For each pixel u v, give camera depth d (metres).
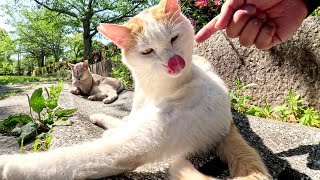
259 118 0.48
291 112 0.51
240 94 0.61
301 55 0.52
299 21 0.28
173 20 0.32
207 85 0.33
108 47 1.58
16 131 0.44
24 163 0.25
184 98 0.31
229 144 0.30
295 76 0.53
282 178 0.30
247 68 0.59
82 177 0.25
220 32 0.63
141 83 0.33
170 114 0.30
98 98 0.81
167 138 0.28
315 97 0.51
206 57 0.65
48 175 0.24
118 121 0.43
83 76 0.86
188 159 0.31
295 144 0.36
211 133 0.30
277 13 0.27
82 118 0.50
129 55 0.32
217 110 0.31
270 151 0.34
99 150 0.26
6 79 2.10
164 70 0.30
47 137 0.39
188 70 0.31
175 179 0.25
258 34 0.26
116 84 0.87
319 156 0.32
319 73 0.51
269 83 0.57
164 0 0.33
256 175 0.24
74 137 0.38
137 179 0.27
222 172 0.29
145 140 0.27
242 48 0.59
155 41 0.30
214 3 0.76
